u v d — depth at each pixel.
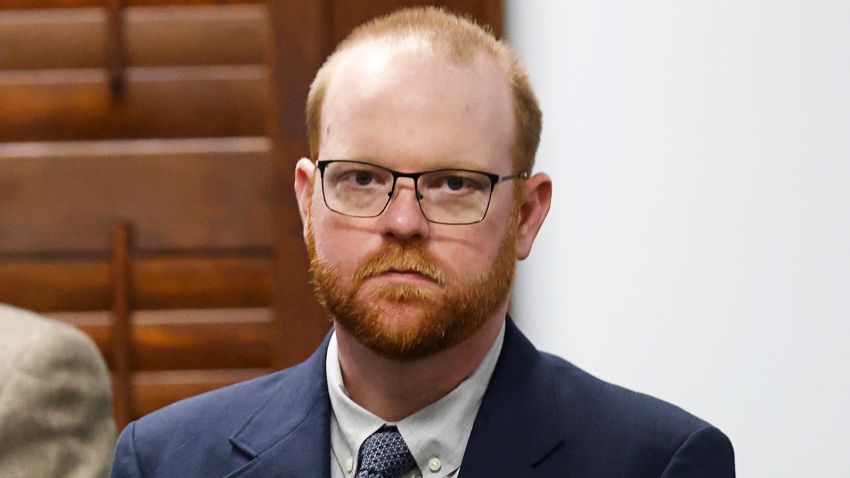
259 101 7.24
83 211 7.27
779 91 6.63
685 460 3.95
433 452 3.99
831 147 6.55
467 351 3.96
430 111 3.77
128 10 7.25
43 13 7.26
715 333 6.68
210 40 7.24
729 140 6.69
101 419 4.95
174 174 7.25
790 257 6.61
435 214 3.77
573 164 6.89
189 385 7.24
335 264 3.81
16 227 7.27
